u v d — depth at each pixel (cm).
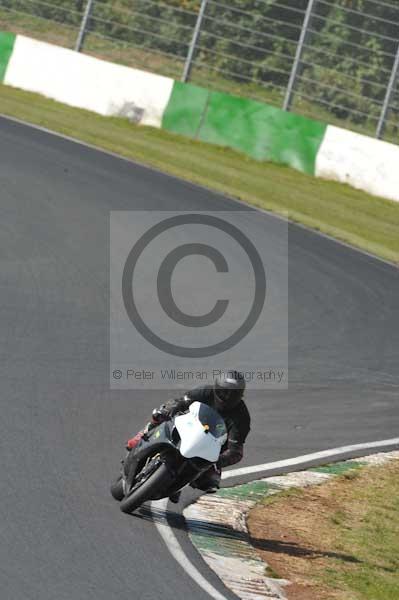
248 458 3631
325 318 5578
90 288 5269
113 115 10681
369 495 3459
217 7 12475
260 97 12025
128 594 2294
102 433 3459
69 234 6178
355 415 4275
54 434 3322
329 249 7169
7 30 12950
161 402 3947
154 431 2806
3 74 11275
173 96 10531
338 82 11694
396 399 4562
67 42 12900
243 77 11375
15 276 5188
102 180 7656
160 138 10344
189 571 2522
